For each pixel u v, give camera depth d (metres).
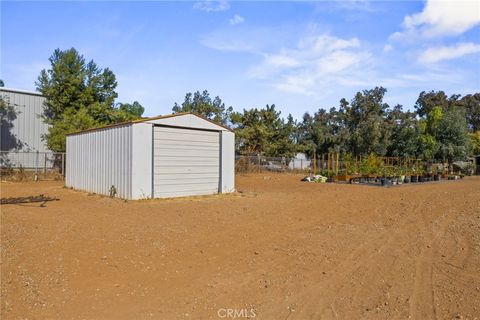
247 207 11.44
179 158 14.30
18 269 5.26
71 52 27.33
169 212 10.31
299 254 6.33
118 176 13.55
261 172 33.00
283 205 11.95
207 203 12.39
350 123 42.62
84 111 26.05
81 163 16.06
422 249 6.70
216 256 6.16
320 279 5.14
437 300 4.42
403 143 38.53
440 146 36.81
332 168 30.95
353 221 9.30
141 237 7.25
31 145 27.11
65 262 5.65
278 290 4.73
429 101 57.62
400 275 5.32
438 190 17.61
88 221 8.77
